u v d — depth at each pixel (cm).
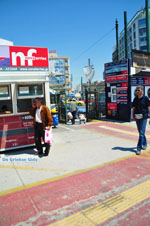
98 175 396
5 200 311
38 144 539
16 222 258
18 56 578
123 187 344
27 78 592
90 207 288
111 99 1212
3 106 573
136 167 436
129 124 1030
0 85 561
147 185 350
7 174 414
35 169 438
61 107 1208
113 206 289
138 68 1110
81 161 480
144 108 518
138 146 532
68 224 253
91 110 1305
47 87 613
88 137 750
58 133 854
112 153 539
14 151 586
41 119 527
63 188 345
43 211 280
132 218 261
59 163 471
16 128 578
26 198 315
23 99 594
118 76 1133
